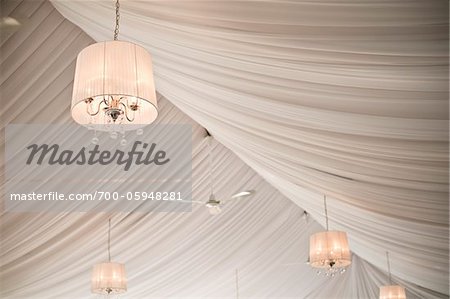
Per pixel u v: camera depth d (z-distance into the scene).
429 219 4.26
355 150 3.60
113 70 2.50
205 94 3.97
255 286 8.12
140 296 7.23
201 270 7.27
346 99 3.10
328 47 2.79
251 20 2.87
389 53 2.66
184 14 3.14
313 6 2.60
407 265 5.95
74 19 4.20
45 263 5.83
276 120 3.72
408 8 2.43
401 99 2.93
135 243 6.25
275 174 4.92
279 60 3.04
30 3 4.27
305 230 7.46
